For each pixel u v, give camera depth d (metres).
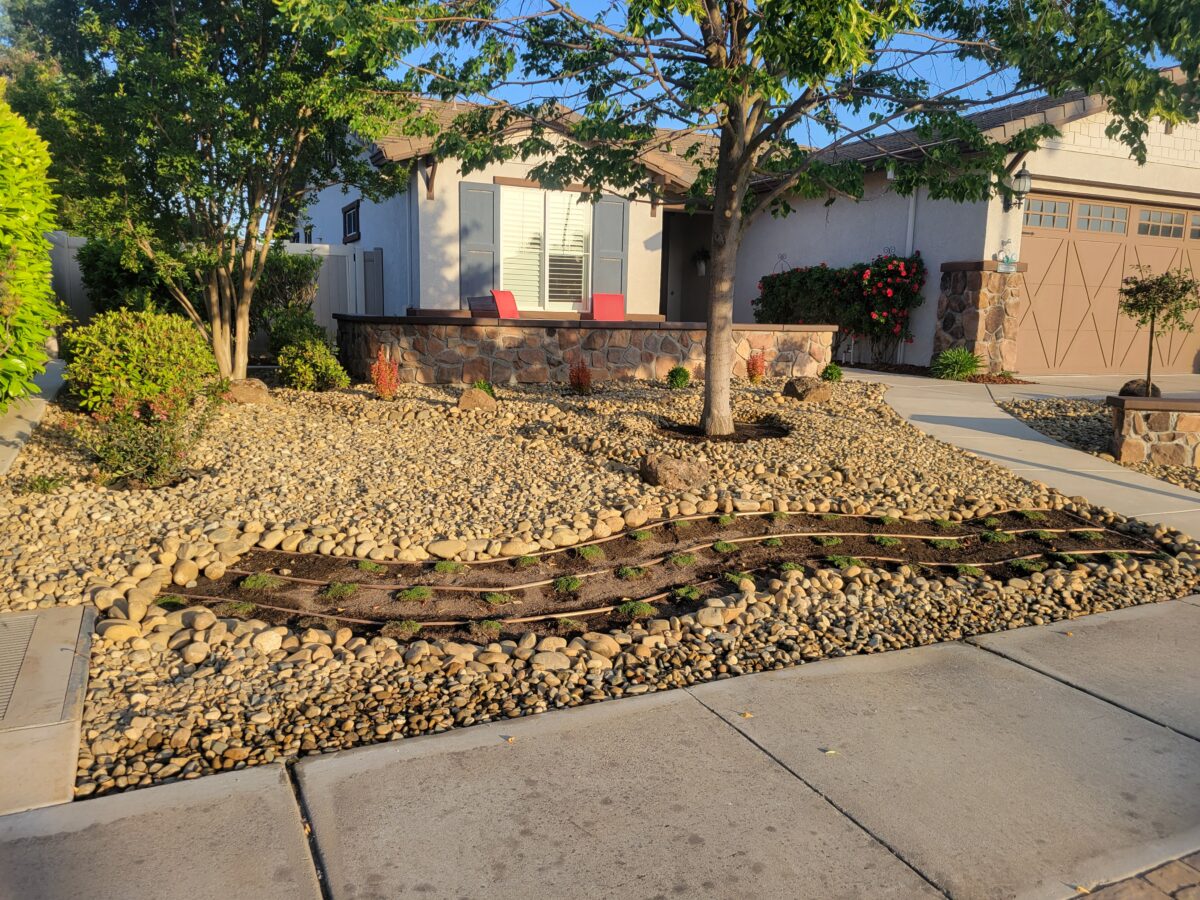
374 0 6.04
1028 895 2.45
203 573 4.85
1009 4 6.81
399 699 3.59
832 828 2.74
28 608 4.27
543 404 10.16
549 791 2.91
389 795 2.87
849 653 4.18
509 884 2.45
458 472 6.94
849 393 11.72
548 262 15.00
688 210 9.40
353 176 11.09
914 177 8.72
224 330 10.86
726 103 6.62
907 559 5.54
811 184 8.80
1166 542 6.00
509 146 7.91
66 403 9.22
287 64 9.14
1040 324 14.94
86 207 9.36
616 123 7.25
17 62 16.72
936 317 14.83
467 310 14.56
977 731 3.38
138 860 2.50
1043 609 4.80
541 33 7.40
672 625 4.39
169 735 3.25
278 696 3.57
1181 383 14.62
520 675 3.83
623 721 3.41
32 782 2.86
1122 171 14.52
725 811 2.82
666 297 20.88
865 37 5.37
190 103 8.96
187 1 9.67
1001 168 8.16
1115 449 8.36
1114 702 3.66
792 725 3.40
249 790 2.88
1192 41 5.91
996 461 8.06
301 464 7.05
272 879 2.44
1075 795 2.96
